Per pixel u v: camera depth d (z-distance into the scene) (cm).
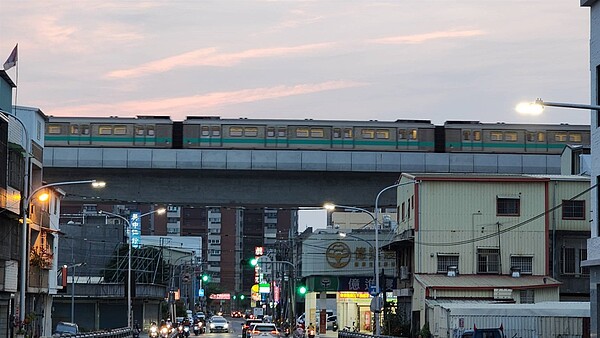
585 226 7675
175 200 9525
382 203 9694
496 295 7175
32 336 6562
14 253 6681
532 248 7625
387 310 8212
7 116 6078
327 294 12406
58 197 8744
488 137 9594
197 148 9450
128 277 8812
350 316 11181
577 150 8669
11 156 6391
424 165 9406
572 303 6203
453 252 7588
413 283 7706
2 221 6312
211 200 9569
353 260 10725
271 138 9462
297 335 10019
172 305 12656
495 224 7625
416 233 7612
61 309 11038
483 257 7606
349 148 9506
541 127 9625
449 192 7656
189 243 19838
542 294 7269
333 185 9656
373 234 10794
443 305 6262
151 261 12094
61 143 9362
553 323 5950
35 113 7656
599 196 4716
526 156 9500
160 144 9406
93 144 9375
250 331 8619
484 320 5984
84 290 10769
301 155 9294
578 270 7638
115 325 11331
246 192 9588
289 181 9600
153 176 9481
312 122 9519
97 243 12062
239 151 9269
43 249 7612
